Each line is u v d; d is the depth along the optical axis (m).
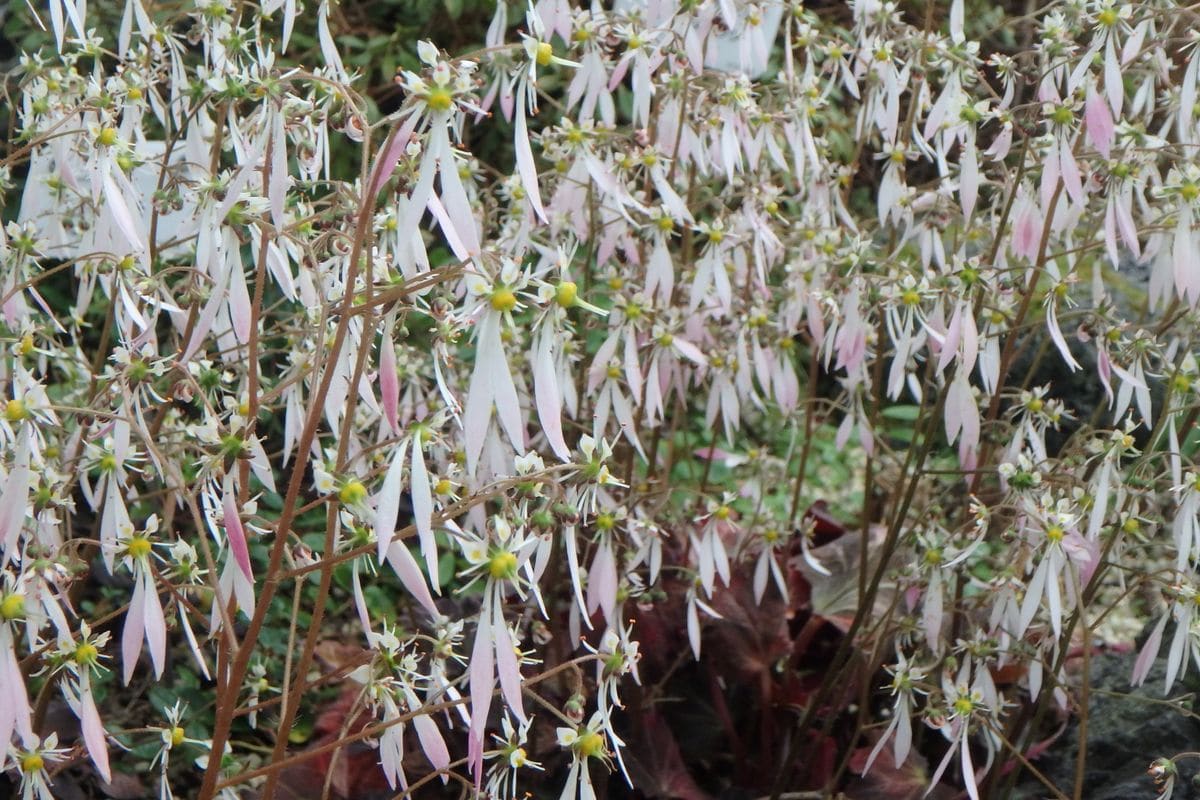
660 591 0.64
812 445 1.06
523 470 0.53
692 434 0.99
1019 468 0.61
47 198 0.62
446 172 0.50
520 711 0.51
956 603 0.65
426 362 0.66
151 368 0.55
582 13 0.64
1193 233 0.60
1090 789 0.66
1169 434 0.63
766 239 0.66
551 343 0.51
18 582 0.52
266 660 0.68
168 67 0.61
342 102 0.55
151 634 0.52
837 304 0.67
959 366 0.61
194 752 0.66
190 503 0.52
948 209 0.66
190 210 0.60
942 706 0.62
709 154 0.67
